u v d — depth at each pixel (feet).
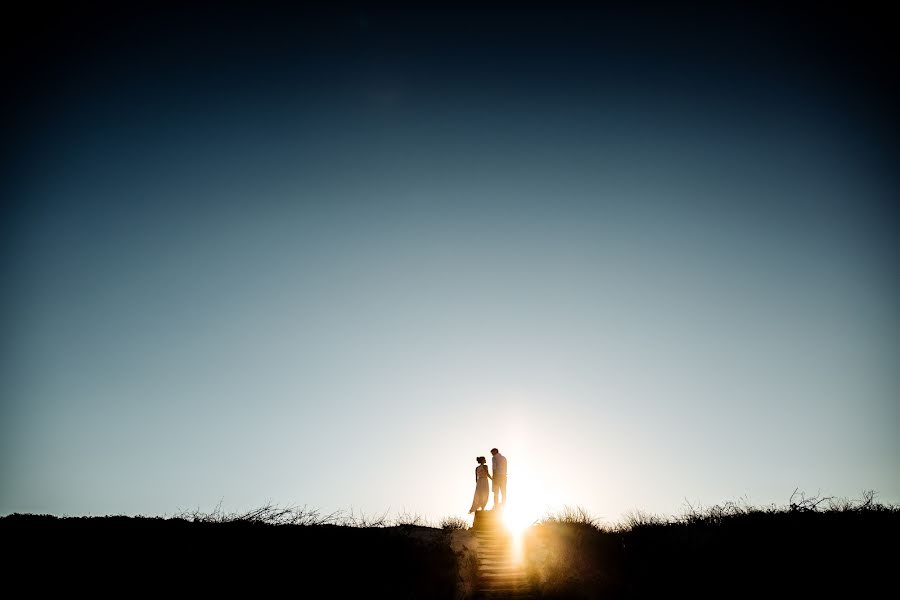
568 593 56.85
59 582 41.83
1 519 52.75
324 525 59.21
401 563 56.18
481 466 74.84
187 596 43.29
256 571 48.42
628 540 67.67
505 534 70.74
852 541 54.29
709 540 61.52
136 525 53.31
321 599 47.70
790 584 51.75
